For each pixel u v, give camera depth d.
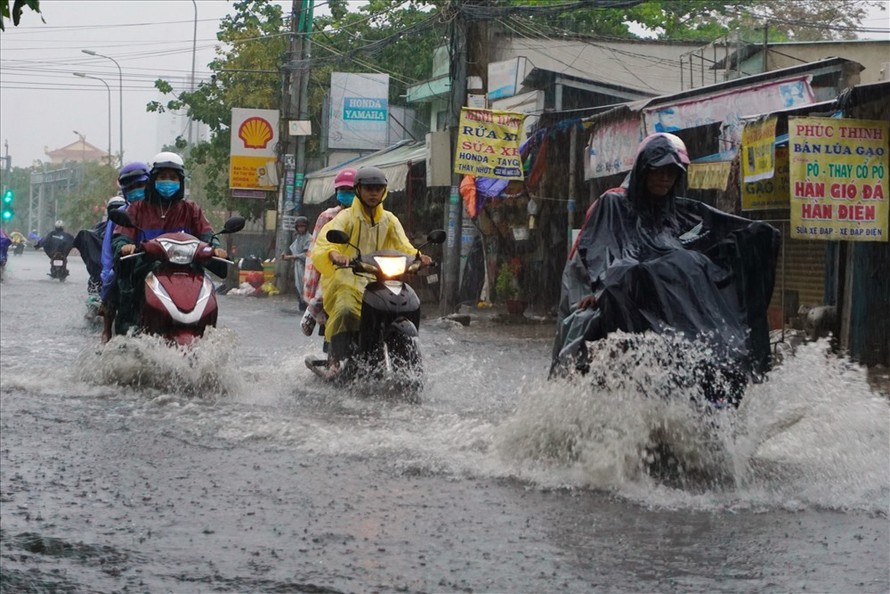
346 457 6.49
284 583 4.13
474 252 24.03
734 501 5.49
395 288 9.37
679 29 35.25
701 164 15.60
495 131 19.67
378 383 9.22
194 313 9.41
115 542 4.65
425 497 5.49
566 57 28.59
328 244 9.77
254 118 33.81
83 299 23.16
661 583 4.18
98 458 6.39
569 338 6.44
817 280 15.31
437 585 4.13
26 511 5.14
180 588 4.07
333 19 38.69
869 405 6.86
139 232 10.14
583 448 6.05
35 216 128.12
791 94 14.77
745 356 5.95
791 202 11.97
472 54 20.55
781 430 6.41
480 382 10.48
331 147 35.56
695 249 6.60
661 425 5.88
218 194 40.91
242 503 5.34
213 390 9.22
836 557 4.54
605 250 6.46
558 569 4.34
